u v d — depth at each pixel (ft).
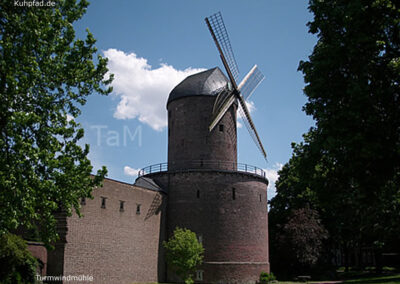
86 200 98.63
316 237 157.48
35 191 49.42
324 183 64.28
